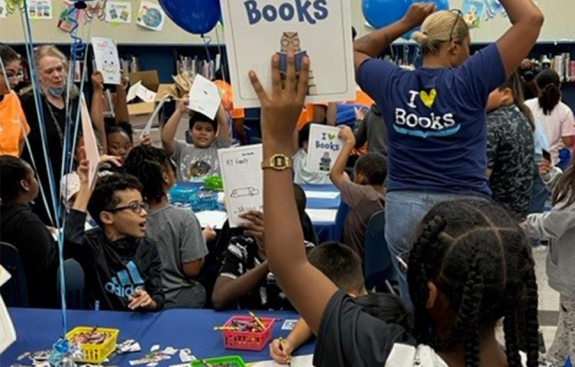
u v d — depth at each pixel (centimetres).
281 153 87
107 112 471
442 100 204
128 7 643
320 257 183
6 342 81
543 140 356
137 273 213
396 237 222
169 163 265
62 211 172
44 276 233
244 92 92
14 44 619
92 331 172
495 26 635
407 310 128
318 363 83
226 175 180
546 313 335
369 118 425
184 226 254
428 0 257
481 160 212
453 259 77
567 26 662
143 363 161
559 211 212
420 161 213
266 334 171
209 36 561
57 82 336
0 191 235
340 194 331
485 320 78
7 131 293
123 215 213
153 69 680
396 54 503
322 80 95
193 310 198
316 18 93
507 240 78
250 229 181
